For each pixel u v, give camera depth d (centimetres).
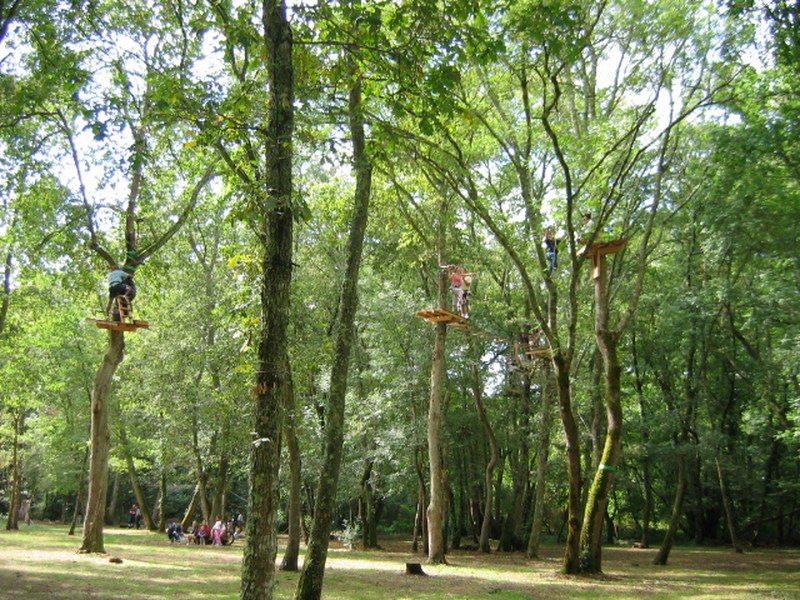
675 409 2669
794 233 1884
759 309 2058
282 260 782
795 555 3066
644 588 1659
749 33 1686
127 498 5359
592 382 2511
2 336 2381
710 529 4025
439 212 2117
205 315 3031
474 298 3009
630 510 4450
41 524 4609
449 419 3081
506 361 3108
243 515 4869
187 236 3105
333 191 2544
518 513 3250
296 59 895
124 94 1338
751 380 3098
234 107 880
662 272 2802
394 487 2981
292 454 1828
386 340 2742
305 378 2098
